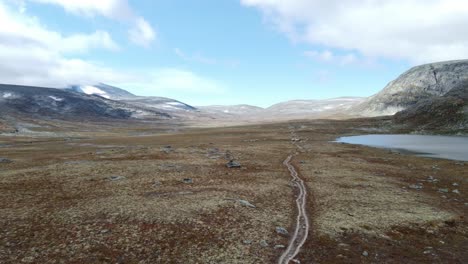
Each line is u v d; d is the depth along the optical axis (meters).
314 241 23.95
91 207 30.36
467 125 142.12
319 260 21.02
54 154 71.31
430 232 25.98
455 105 166.25
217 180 44.59
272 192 38.12
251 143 106.69
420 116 178.62
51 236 23.48
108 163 56.44
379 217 29.31
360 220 28.48
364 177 48.25
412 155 76.31
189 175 47.75
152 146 93.38
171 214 28.70
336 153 79.50
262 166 58.12
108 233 24.28
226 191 37.91
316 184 43.09
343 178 47.31
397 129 168.25
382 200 35.19
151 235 24.19
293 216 29.61
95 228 25.17
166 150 77.31
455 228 27.05
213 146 93.50
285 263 20.42
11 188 37.06
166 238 23.77
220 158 67.00
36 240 22.70
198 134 166.38
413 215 29.89
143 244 22.64
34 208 29.80
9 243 22.02
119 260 20.27
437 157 72.25
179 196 34.97
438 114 167.50
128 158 63.91
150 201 32.69
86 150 81.94
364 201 34.69
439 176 49.69
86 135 168.00
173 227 25.84
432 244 23.94
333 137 137.38
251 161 64.00
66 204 31.31
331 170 54.19
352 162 63.59
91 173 47.22
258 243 23.38
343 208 32.12
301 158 69.75
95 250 21.47
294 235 25.08
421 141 115.31
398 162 64.25
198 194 36.09
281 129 186.50
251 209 31.08
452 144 103.62
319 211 31.17
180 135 161.12
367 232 25.84
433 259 21.52
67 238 23.19
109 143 111.56
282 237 24.61
